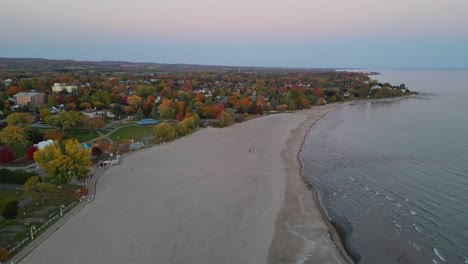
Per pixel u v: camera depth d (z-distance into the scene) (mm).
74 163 73125
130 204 64750
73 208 62938
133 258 47375
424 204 65250
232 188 73125
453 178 77938
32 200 65688
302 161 93812
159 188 72875
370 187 74375
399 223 58312
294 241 52562
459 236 53688
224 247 50344
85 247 50000
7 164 87875
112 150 99125
